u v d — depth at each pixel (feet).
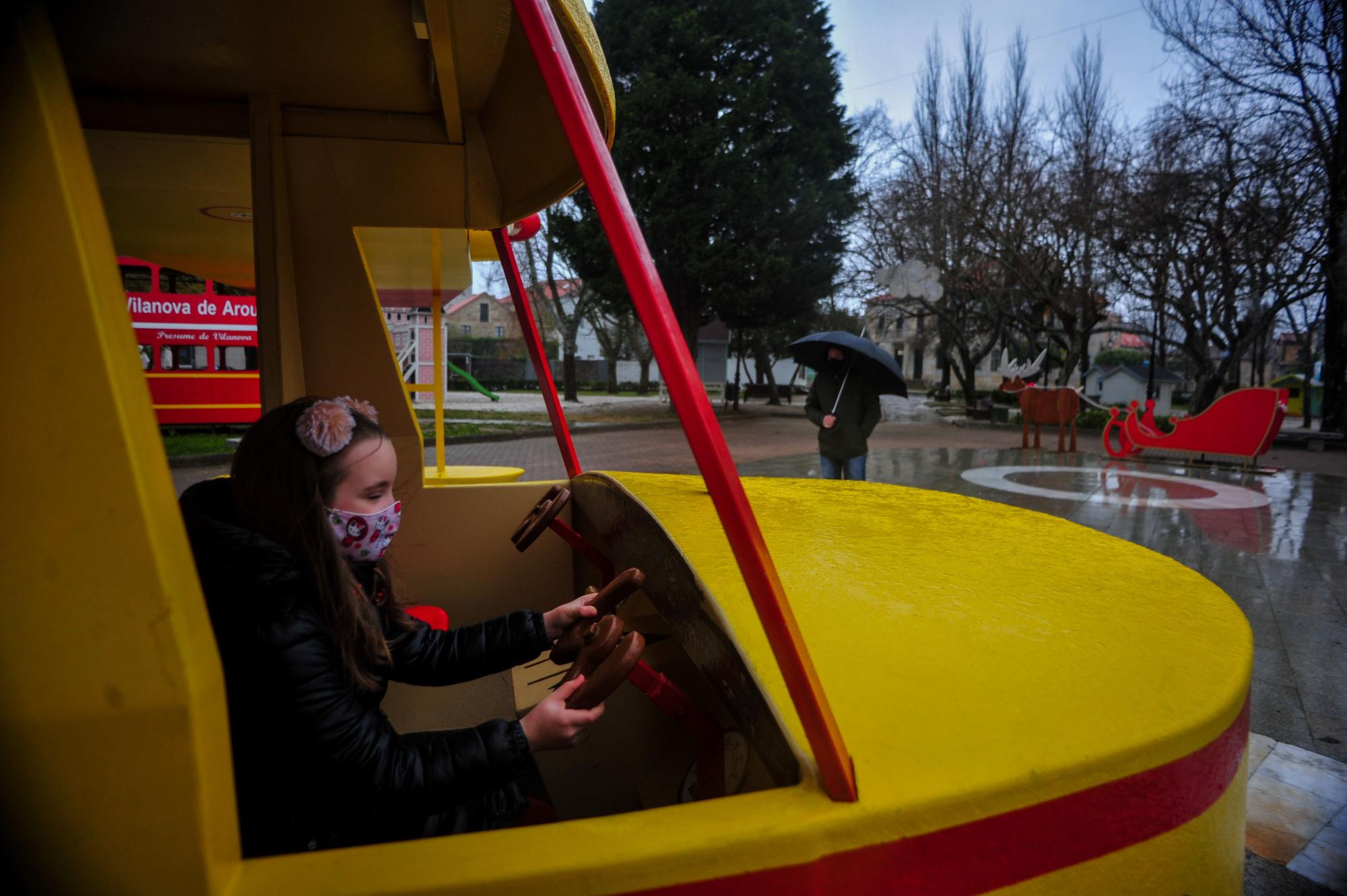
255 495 3.02
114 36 5.36
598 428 56.18
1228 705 2.80
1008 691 2.71
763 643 2.92
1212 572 16.76
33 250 1.65
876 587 3.66
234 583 2.80
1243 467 35.14
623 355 156.76
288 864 1.94
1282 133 48.24
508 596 7.84
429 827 3.22
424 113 6.92
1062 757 2.35
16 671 1.72
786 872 2.07
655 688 3.20
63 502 1.70
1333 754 8.54
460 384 135.13
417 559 7.68
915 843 2.16
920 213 69.10
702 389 2.06
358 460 3.14
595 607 3.74
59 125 1.65
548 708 2.94
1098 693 2.74
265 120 6.44
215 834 1.83
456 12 4.89
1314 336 97.91
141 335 41.96
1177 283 59.11
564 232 63.41
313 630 2.88
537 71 5.49
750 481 6.93
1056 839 2.33
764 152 65.51
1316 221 48.62
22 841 1.76
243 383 43.47
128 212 8.48
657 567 3.82
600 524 5.20
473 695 6.21
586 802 4.50
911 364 155.12
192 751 1.76
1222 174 50.39
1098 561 4.41
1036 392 43.80
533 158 6.34
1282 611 14.03
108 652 1.72
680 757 4.38
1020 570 4.11
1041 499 26.25
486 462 37.68
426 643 3.91
